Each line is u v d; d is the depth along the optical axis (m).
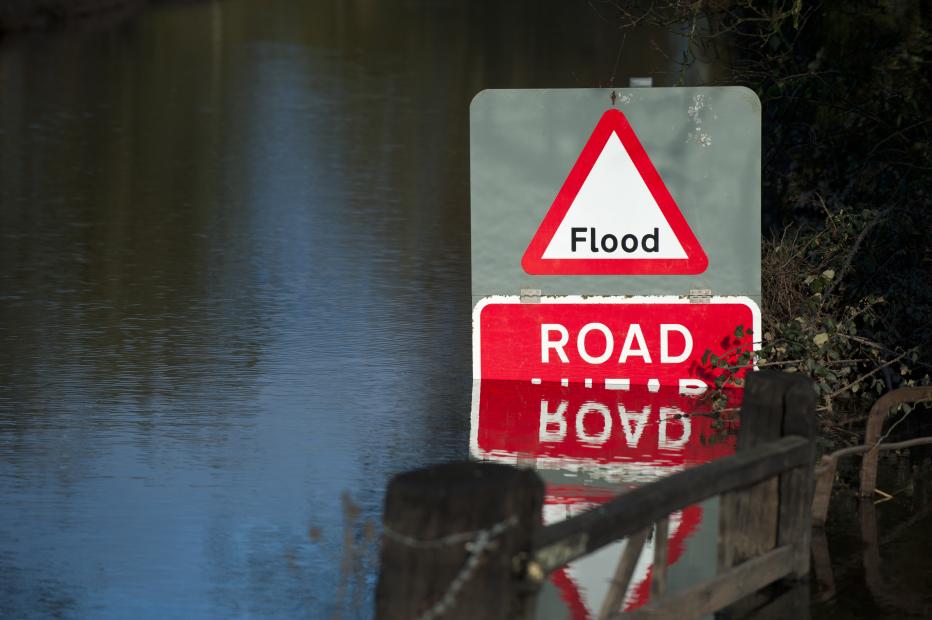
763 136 19.98
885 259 17.30
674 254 15.49
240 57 56.62
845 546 11.24
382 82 48.78
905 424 14.99
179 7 81.81
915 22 18.23
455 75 49.84
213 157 34.84
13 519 11.99
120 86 47.84
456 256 24.44
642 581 10.45
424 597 6.74
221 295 21.44
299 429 14.78
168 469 13.39
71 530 11.75
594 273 15.64
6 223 27.12
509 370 15.93
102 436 14.48
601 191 15.47
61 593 10.44
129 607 10.19
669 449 13.89
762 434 10.30
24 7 66.75
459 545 6.72
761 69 19.69
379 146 36.47
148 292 21.61
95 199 29.64
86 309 20.50
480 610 6.75
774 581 10.20
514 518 6.85
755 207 15.34
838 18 18.52
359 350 18.28
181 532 11.70
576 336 15.76
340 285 22.19
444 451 13.96
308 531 11.72
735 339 15.47
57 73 51.03
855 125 18.53
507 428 14.65
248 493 12.71
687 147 15.34
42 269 23.20
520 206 15.68
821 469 11.65
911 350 15.74
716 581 9.37
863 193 18.42
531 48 57.53
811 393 10.16
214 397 16.02
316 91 46.75
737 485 9.32
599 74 46.19
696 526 11.59
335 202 29.38
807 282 16.25
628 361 15.70
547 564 7.34
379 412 15.40
